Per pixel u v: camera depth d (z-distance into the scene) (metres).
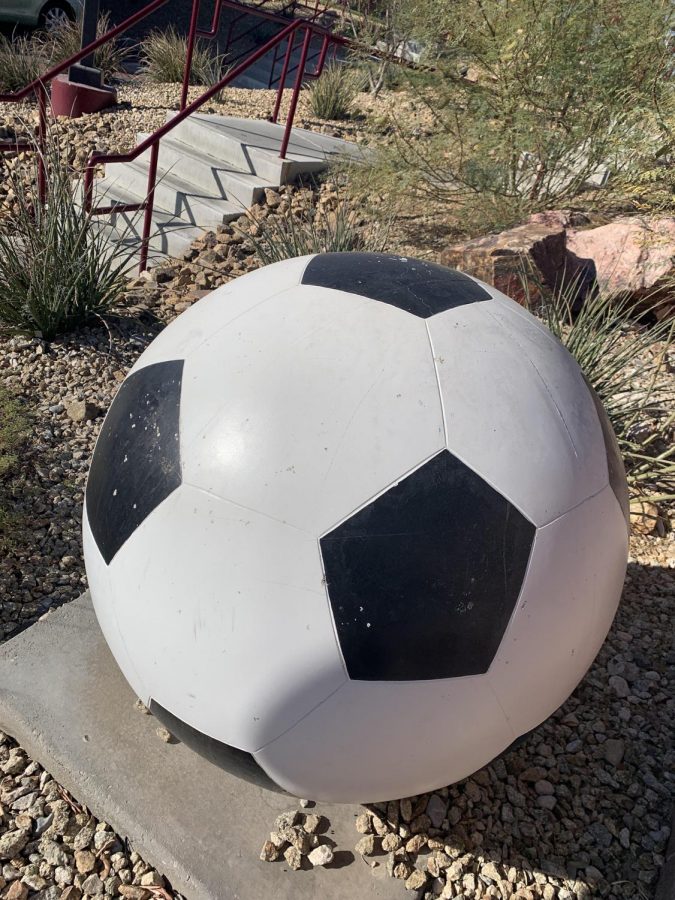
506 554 1.50
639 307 4.54
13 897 1.99
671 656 2.85
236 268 5.28
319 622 1.45
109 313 4.59
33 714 2.31
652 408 3.70
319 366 1.55
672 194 4.59
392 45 7.27
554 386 1.70
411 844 2.10
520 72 5.25
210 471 1.52
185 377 1.66
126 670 1.76
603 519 1.67
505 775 2.38
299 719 1.52
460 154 5.68
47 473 3.41
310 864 2.03
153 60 9.59
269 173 6.23
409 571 1.44
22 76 8.34
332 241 4.84
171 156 6.50
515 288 4.44
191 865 1.99
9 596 2.81
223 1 7.95
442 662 1.49
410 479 1.46
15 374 4.05
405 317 1.64
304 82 10.49
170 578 1.54
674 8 4.75
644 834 2.26
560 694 1.75
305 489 1.45
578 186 5.68
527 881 2.10
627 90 4.87
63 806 2.21
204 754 1.72
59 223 4.48
